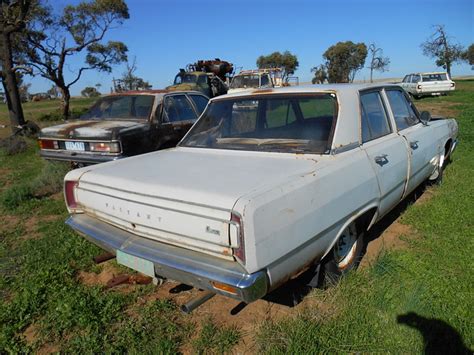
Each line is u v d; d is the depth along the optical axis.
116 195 2.77
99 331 2.88
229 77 21.73
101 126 6.31
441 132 5.12
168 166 3.12
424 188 5.47
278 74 20.00
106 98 7.41
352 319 2.74
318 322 2.73
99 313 3.06
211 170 2.88
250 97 3.67
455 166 6.49
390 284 3.12
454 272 3.31
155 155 3.62
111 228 2.90
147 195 2.60
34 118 21.81
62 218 5.33
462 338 2.56
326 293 3.01
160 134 6.68
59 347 2.76
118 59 23.31
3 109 36.38
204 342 2.69
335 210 2.76
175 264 2.38
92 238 2.93
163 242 2.58
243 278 2.19
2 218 5.45
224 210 2.23
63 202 6.03
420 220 4.39
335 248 3.05
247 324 2.87
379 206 3.40
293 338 2.57
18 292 3.45
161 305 3.13
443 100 20.59
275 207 2.31
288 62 58.31
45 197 6.39
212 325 2.86
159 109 6.79
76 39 20.19
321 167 2.78
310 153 3.04
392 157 3.57
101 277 3.65
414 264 3.46
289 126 3.35
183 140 3.90
